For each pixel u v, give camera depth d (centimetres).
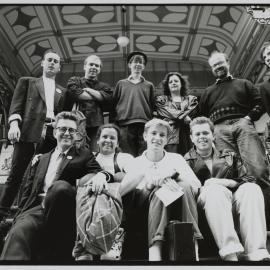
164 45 891
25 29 791
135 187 292
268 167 355
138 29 830
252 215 270
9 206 344
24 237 261
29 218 273
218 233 265
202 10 758
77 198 270
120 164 336
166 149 387
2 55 794
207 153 333
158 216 265
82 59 920
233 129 372
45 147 367
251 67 846
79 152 319
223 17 776
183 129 398
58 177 303
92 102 393
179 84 416
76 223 274
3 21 743
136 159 323
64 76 916
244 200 277
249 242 265
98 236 251
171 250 254
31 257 269
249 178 302
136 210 294
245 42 802
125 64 938
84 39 855
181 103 405
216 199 272
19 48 833
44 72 398
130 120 387
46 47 862
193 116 404
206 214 275
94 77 414
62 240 275
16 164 355
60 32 819
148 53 923
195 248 259
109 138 342
